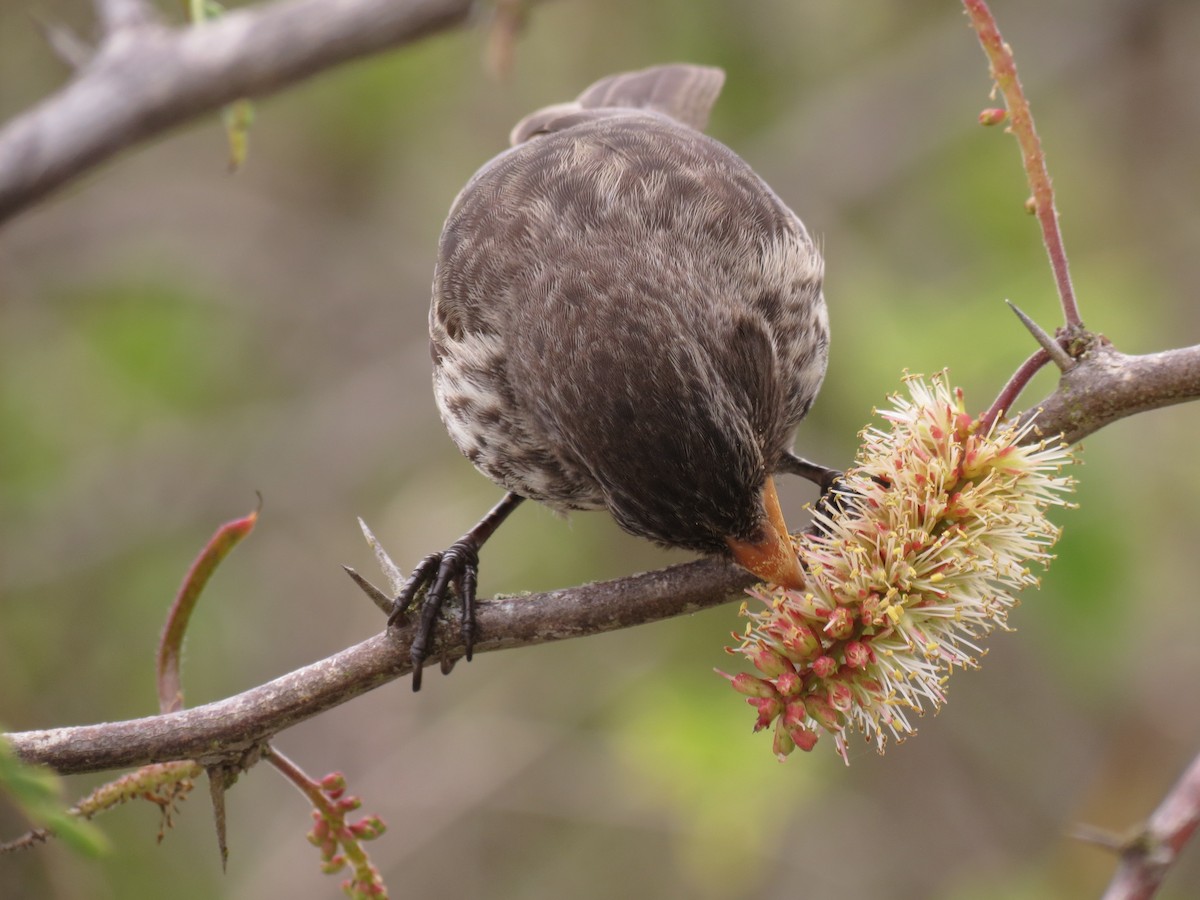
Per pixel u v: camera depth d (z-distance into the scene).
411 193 14.66
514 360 7.22
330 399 13.97
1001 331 11.02
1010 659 13.21
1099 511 10.27
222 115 8.94
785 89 13.52
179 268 14.30
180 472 13.48
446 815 12.69
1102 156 13.67
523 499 7.87
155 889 12.35
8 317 13.93
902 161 13.44
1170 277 13.17
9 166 8.27
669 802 11.91
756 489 6.41
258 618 13.31
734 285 7.14
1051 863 12.05
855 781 13.41
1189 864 12.48
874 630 5.61
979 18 5.51
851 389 11.46
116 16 8.69
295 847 12.60
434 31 8.61
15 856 9.93
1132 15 13.74
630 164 7.69
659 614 6.16
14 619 12.76
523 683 13.11
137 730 5.75
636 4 13.64
